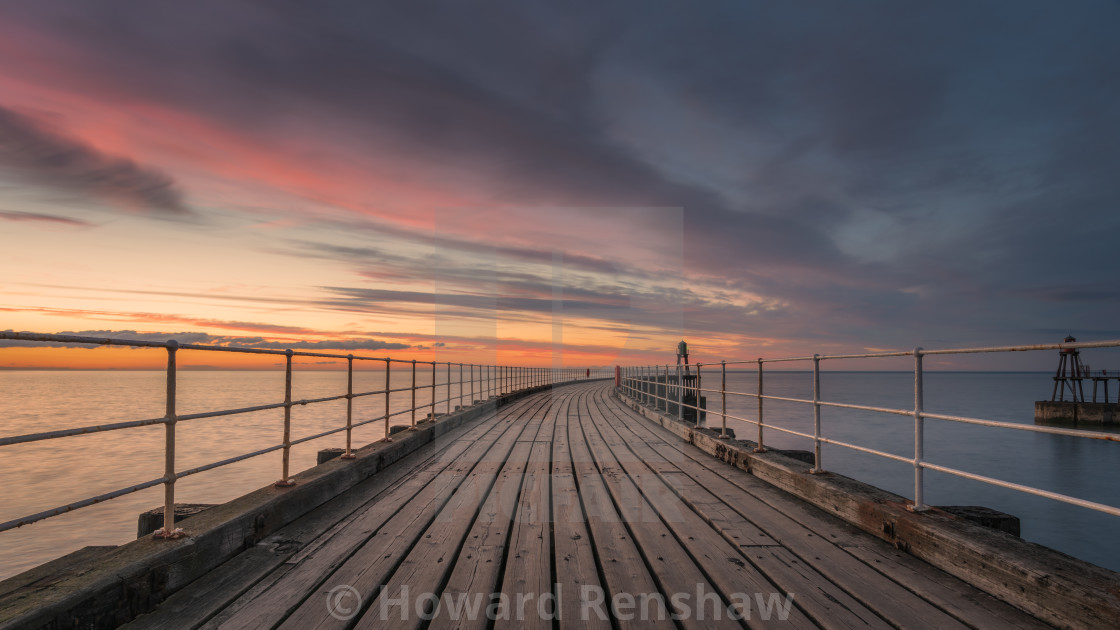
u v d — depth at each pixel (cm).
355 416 4919
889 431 3988
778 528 406
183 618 262
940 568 322
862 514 403
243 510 364
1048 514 1805
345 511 452
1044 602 256
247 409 391
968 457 3045
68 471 2588
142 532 438
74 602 231
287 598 283
